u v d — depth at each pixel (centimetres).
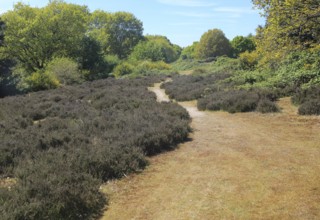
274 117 1140
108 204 551
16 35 3897
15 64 3631
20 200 500
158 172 690
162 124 1007
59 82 3422
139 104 1510
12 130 995
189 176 650
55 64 3647
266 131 971
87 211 523
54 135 883
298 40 1052
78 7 5041
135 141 833
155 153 830
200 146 866
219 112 1373
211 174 650
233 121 1163
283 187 561
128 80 3453
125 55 8900
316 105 1088
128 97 1814
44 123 1102
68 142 860
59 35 4197
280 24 1038
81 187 564
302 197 517
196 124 1166
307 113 1098
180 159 767
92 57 4828
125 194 588
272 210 484
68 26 4319
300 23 939
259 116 1184
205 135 987
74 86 2928
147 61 6319
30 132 951
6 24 3822
